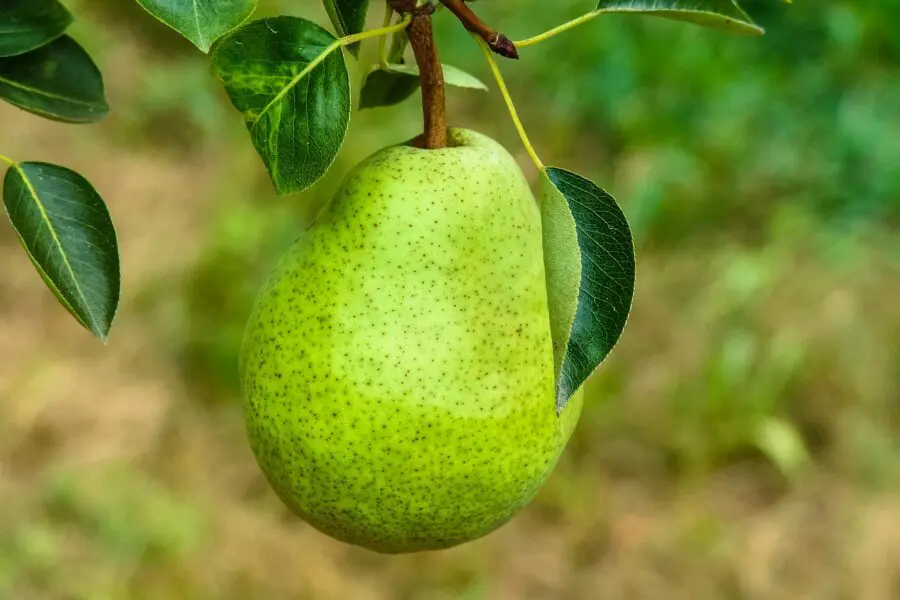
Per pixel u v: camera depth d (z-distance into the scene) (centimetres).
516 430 133
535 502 468
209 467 483
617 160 607
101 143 644
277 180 118
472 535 139
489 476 132
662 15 130
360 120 607
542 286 136
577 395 144
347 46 129
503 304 131
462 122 635
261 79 117
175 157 651
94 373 514
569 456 484
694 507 467
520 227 134
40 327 539
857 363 498
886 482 469
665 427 485
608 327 116
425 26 129
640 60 629
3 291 555
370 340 128
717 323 515
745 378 491
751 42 645
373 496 132
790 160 582
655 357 515
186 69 675
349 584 444
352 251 131
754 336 505
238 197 595
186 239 582
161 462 480
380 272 129
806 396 496
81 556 432
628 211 554
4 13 136
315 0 649
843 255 532
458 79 150
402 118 613
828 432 490
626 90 619
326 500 135
